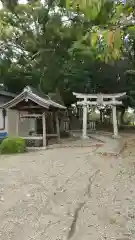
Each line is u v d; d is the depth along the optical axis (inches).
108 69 1104.8
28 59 1175.6
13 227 209.3
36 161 463.8
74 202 263.4
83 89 1152.8
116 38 88.9
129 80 1131.9
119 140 725.3
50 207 250.8
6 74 1165.7
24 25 998.4
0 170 400.5
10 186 317.4
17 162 459.2
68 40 910.4
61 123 1074.1
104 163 435.2
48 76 1074.1
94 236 191.2
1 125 714.8
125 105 1213.7
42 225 211.8
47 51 1006.4
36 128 853.2
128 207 246.4
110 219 221.5
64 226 209.2
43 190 301.6
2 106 644.7
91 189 303.9
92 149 581.9
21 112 772.0
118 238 187.2
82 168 405.7
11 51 1161.4
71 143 709.3
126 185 314.3
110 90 1176.8
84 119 836.0
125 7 90.6
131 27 91.0
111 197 275.4
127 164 419.8
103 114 1472.7
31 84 1174.3
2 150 570.3
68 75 1076.5
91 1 79.6
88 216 228.4
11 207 251.4
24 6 822.5
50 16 943.7
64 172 383.6
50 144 693.3
